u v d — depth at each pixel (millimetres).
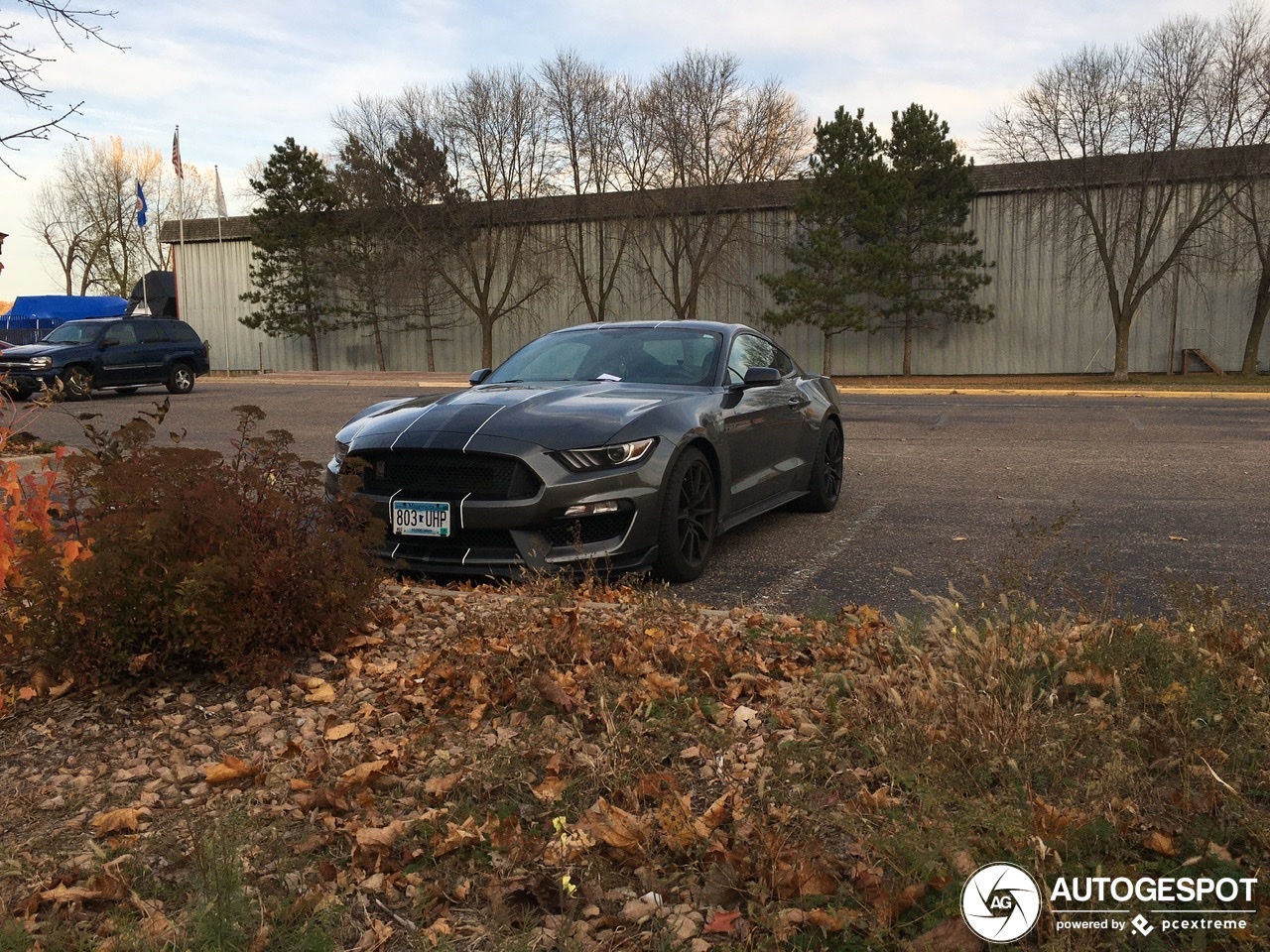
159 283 36875
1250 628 3301
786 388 6520
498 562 4578
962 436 11539
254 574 3436
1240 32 27156
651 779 2609
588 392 5332
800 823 2389
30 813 2609
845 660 3510
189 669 3488
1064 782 2465
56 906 2121
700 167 34062
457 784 2672
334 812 2574
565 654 3486
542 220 36844
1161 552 5441
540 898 2150
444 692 3270
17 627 3395
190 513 3422
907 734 2674
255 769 2781
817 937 1975
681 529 5004
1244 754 2543
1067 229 31141
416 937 2041
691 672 3400
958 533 6137
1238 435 11242
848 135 32469
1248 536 5828
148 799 2652
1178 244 28656
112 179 55781
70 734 3078
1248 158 27625
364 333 41125
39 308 35688
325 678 3510
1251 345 29969
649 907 2109
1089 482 7992
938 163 32188
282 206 39375
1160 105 27984
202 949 1940
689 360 5918
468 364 39844
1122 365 29500
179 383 21234
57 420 13727
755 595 4809
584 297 36281
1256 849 2203
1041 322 32719
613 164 35406
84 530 3453
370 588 3824
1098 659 3150
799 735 2906
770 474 6047
